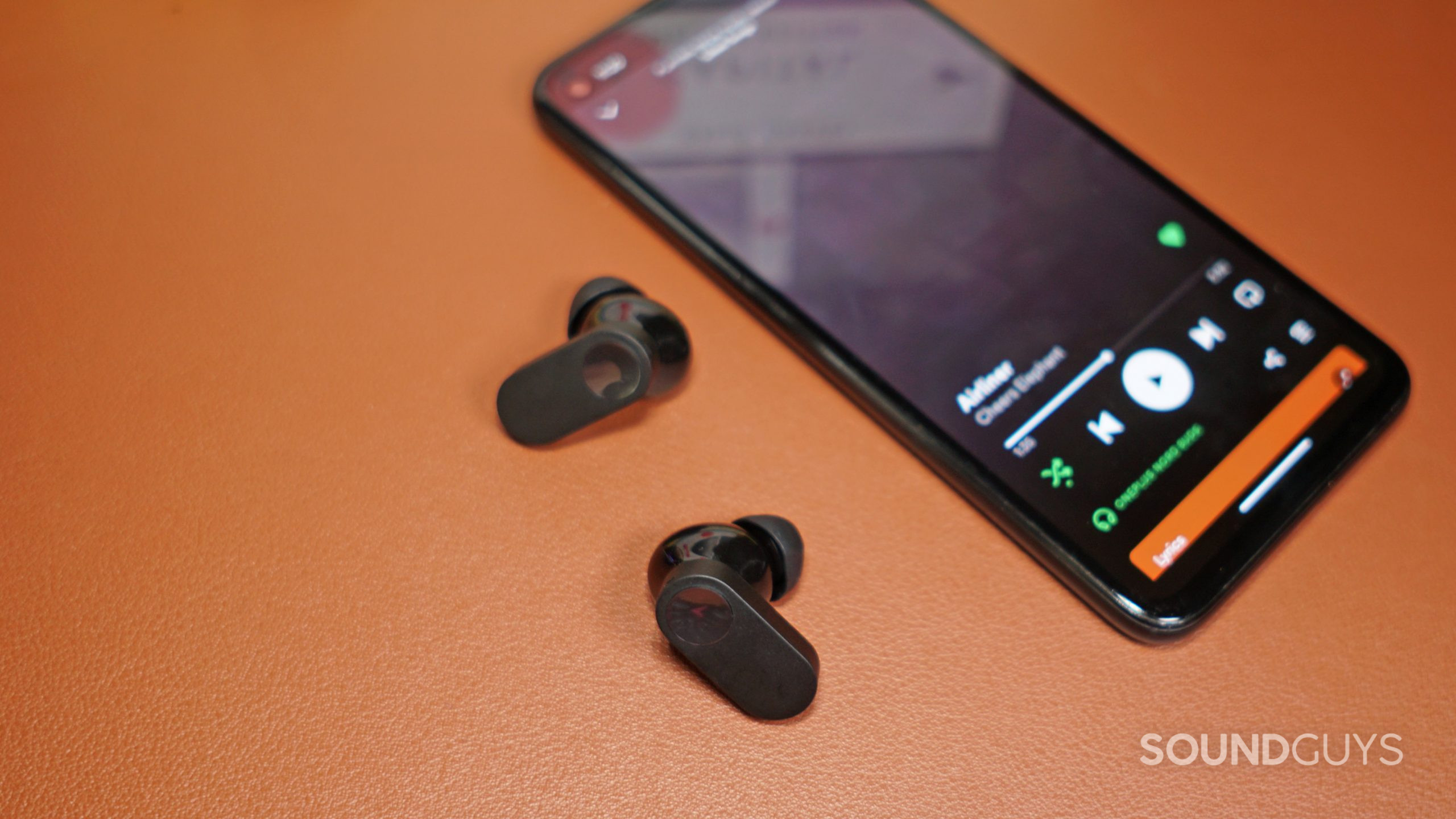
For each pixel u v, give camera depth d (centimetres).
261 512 21
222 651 20
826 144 23
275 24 24
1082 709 20
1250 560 20
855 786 19
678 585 18
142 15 24
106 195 23
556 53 24
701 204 22
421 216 23
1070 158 23
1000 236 23
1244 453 21
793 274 22
